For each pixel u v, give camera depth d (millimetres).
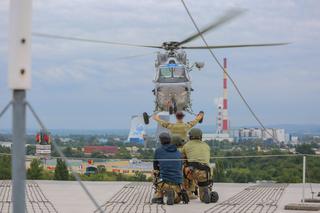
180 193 10750
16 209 4809
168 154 10711
